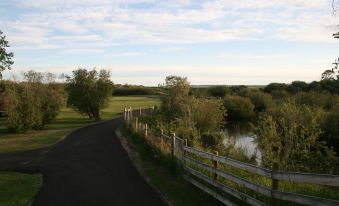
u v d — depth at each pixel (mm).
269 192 8062
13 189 13914
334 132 22422
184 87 34250
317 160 17828
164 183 13688
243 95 64062
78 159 20203
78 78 49281
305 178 7121
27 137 32625
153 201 11633
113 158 19703
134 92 111688
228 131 41531
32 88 41969
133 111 52219
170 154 15992
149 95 109062
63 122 47781
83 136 30844
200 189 12172
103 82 49688
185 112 30469
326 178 6746
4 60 32406
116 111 61812
